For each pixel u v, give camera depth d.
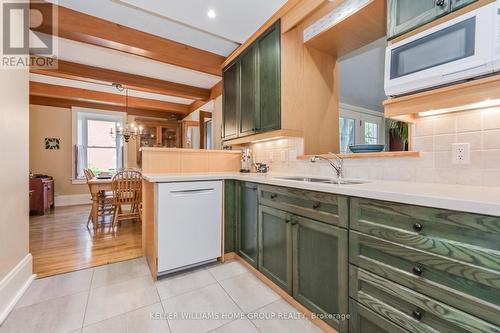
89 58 3.41
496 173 1.15
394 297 1.00
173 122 6.74
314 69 2.32
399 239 0.97
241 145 3.17
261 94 2.38
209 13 2.21
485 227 0.75
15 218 1.68
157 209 1.89
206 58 3.07
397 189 1.09
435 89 1.10
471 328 0.78
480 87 0.97
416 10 1.17
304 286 1.47
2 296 1.48
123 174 3.46
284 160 2.48
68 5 2.17
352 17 1.71
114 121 6.04
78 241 2.87
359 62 2.86
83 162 5.70
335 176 1.94
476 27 0.94
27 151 1.88
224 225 2.26
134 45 2.57
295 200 1.53
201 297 1.68
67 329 1.35
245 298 1.67
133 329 1.36
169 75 4.12
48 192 4.66
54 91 4.65
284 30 2.12
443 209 0.85
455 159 1.28
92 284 1.85
